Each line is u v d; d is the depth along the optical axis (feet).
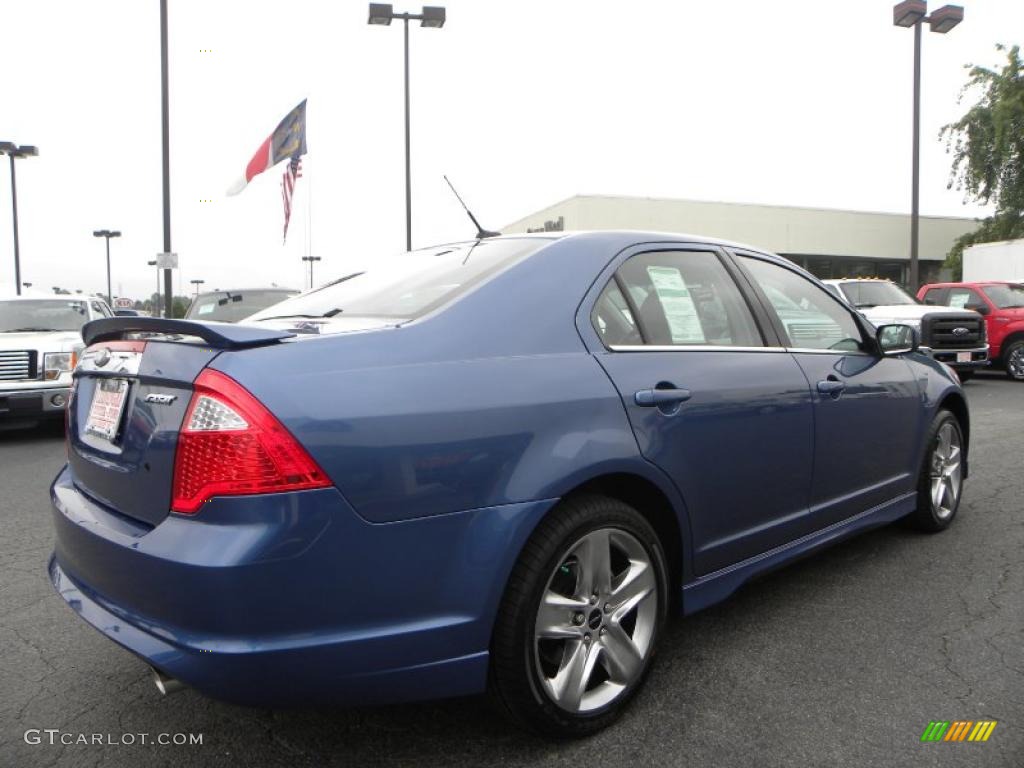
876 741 7.86
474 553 7.00
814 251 131.23
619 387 8.28
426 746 7.91
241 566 6.07
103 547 7.01
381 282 9.80
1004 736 7.93
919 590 11.90
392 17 64.34
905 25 62.23
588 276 8.83
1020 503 16.80
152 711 8.71
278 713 8.63
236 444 6.22
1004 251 65.62
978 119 93.56
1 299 33.32
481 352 7.55
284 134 63.87
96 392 8.22
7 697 9.08
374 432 6.57
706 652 9.91
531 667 7.39
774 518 10.35
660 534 9.06
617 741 7.93
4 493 19.79
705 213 121.60
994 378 46.57
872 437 12.25
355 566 6.48
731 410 9.43
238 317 37.37
